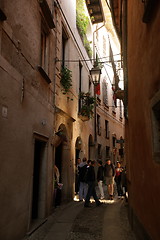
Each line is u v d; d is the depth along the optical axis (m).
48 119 7.38
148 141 3.57
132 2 4.94
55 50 8.59
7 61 4.46
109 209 7.97
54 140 7.97
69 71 9.53
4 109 4.26
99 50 18.31
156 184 3.13
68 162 9.79
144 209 4.02
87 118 12.18
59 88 8.94
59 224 6.09
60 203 8.67
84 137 13.09
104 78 19.28
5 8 4.50
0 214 4.00
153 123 3.26
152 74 3.24
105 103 19.12
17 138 4.84
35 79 6.21
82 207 8.36
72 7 11.52
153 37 3.13
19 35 5.21
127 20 6.16
